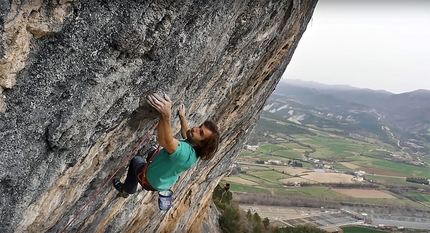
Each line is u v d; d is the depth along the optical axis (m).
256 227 39.38
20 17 2.59
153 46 3.55
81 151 3.98
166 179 4.71
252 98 8.98
